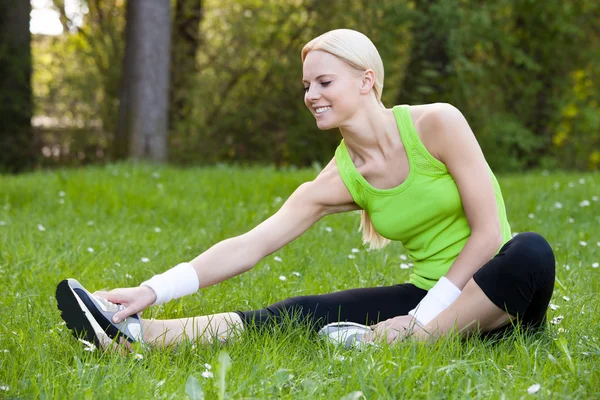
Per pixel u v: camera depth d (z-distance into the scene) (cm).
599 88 1909
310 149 1652
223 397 221
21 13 1512
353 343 279
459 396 231
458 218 300
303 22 1625
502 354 269
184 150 1590
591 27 1778
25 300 356
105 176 909
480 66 1595
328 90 289
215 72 1616
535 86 1716
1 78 1520
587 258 489
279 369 242
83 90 1564
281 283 402
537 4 1648
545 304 285
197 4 1609
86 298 274
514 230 611
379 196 300
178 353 279
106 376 246
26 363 261
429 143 291
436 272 304
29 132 1558
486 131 1638
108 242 518
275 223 308
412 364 251
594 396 230
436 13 1515
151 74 1334
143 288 287
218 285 396
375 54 293
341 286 405
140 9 1333
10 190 764
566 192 842
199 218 649
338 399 229
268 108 1623
